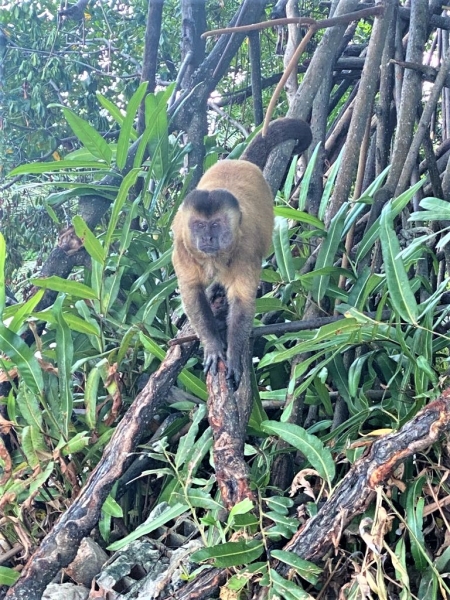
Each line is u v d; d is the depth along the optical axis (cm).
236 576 369
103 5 1148
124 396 558
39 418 485
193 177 764
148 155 722
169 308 607
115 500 515
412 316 420
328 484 411
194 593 391
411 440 358
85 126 621
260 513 396
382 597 353
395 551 379
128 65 1162
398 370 481
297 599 353
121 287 638
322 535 372
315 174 682
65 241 655
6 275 995
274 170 638
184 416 558
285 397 511
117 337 579
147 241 624
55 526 429
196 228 488
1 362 501
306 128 651
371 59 614
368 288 493
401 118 619
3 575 441
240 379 468
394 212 469
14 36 1113
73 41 1160
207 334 482
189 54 836
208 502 421
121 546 421
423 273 596
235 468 420
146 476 552
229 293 510
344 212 544
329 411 525
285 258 528
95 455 520
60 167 632
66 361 486
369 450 388
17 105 1078
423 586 374
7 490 473
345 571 397
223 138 1136
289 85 761
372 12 600
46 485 519
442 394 367
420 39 646
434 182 635
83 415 552
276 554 367
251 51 884
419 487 399
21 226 1020
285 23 521
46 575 418
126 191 529
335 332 420
